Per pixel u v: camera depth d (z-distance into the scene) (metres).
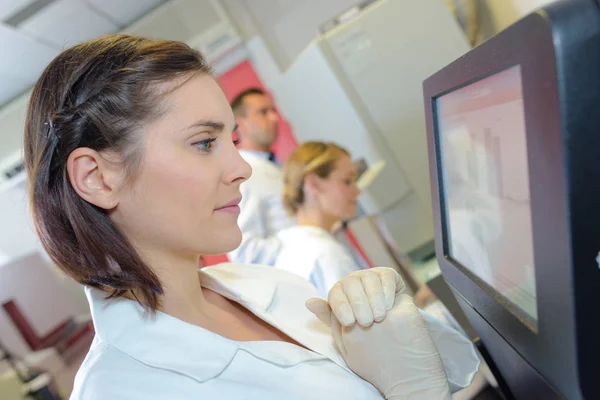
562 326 0.35
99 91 0.59
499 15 1.56
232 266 0.97
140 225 0.64
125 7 3.12
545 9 0.30
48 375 2.69
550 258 0.34
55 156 0.61
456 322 1.06
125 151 0.60
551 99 0.30
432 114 0.66
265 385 0.67
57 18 2.74
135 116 0.59
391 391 0.64
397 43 1.75
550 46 0.29
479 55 0.43
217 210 0.64
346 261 1.58
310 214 1.75
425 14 1.70
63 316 3.21
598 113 0.30
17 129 3.18
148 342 0.66
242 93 2.41
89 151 0.60
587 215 0.31
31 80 3.18
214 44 3.50
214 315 0.78
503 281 0.51
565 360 0.36
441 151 0.67
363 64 1.84
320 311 0.71
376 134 1.90
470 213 0.59
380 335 0.64
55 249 0.64
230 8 3.50
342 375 0.71
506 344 0.55
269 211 2.15
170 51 0.62
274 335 0.79
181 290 0.72
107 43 0.64
